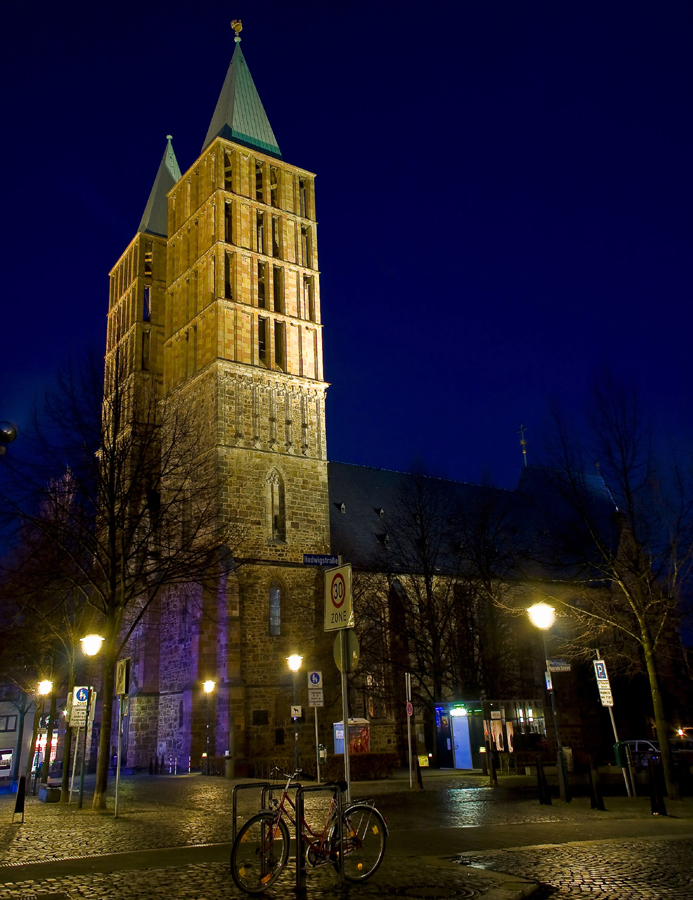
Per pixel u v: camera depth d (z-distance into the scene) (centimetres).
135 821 2041
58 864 1322
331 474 6041
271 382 5247
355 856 1166
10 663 4384
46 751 3869
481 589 4922
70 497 2989
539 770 2433
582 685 4328
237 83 6075
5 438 1506
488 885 1088
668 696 4856
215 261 5350
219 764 3953
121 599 2833
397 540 5281
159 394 5759
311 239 5900
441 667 4603
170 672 4838
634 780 2794
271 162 5828
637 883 1138
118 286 6438
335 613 1414
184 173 6012
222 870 1216
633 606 2650
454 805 2369
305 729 4622
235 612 4541
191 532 3650
